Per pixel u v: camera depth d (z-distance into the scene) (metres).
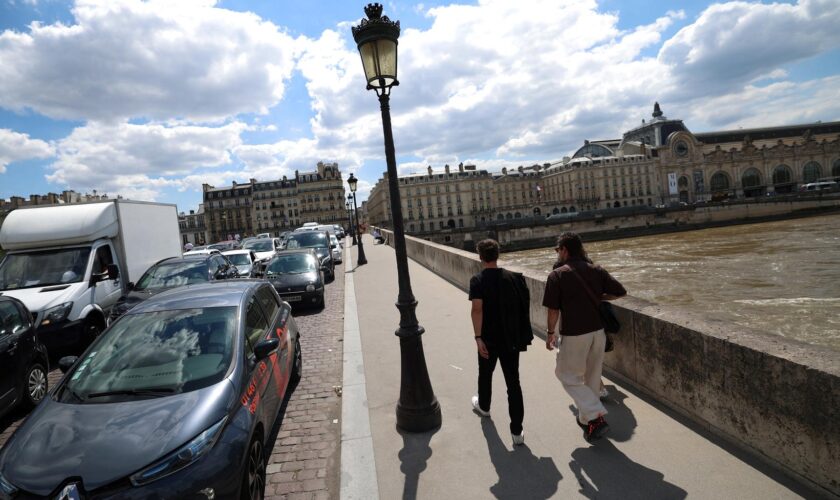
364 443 4.37
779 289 23.48
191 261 11.22
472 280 4.09
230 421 3.35
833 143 132.38
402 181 125.44
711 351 3.79
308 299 11.74
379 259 24.11
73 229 10.14
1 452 3.21
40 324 8.45
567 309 3.94
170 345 4.08
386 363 6.84
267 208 123.56
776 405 3.23
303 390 6.14
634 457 3.63
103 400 3.53
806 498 2.94
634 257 47.31
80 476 2.87
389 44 4.43
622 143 147.50
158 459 2.95
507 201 139.00
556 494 3.30
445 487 3.55
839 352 3.12
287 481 4.00
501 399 5.02
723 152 129.62
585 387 3.98
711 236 70.50
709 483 3.21
